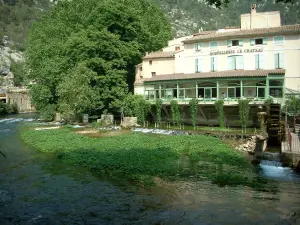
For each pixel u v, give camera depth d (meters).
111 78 54.12
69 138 38.22
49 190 19.73
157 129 43.75
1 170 24.84
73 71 55.47
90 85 54.81
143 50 63.59
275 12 47.09
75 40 55.69
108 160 26.58
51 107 66.19
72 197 18.36
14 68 135.00
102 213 15.91
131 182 21.03
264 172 23.00
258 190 18.98
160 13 77.88
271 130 33.12
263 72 40.00
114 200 17.70
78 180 21.77
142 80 54.66
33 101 70.12
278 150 28.88
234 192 18.67
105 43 53.91
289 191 18.72
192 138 35.28
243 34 44.41
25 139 39.81
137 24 60.53
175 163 25.78
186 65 50.28
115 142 34.56
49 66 61.66
